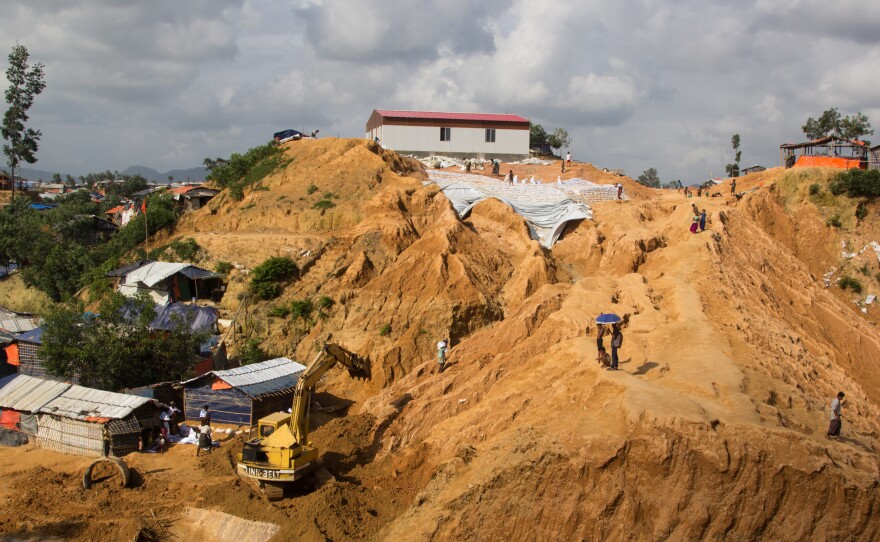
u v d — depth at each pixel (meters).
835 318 43.84
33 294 64.12
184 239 54.25
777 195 58.91
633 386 26.25
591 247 52.28
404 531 25.47
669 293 38.25
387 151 63.69
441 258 46.59
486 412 30.39
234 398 37.44
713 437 22.97
